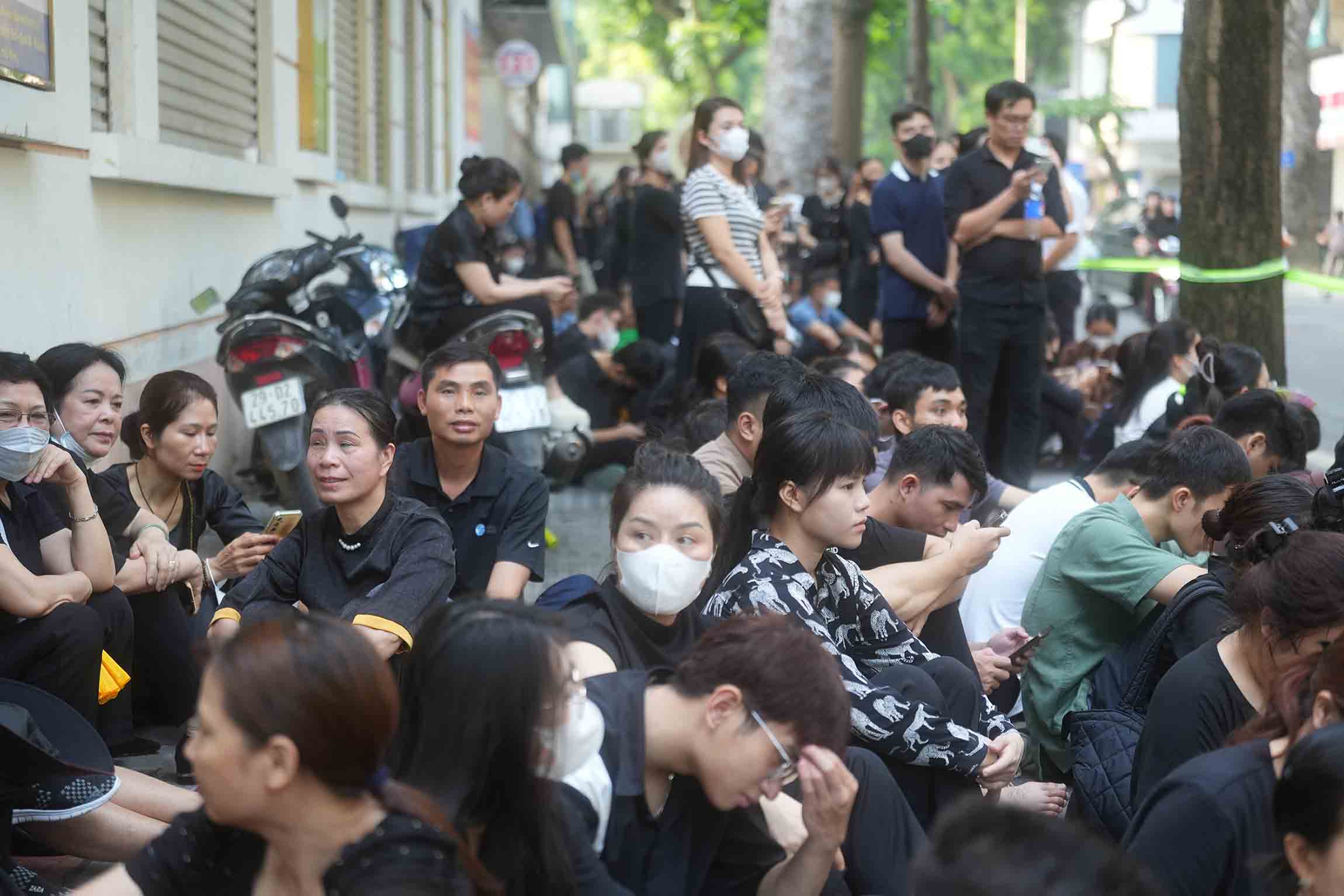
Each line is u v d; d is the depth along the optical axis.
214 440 5.37
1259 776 2.96
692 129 8.95
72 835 4.06
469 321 8.30
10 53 5.74
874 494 5.10
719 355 7.27
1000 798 4.45
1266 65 8.28
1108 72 46.94
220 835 2.65
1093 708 4.98
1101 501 5.62
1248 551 4.16
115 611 4.72
